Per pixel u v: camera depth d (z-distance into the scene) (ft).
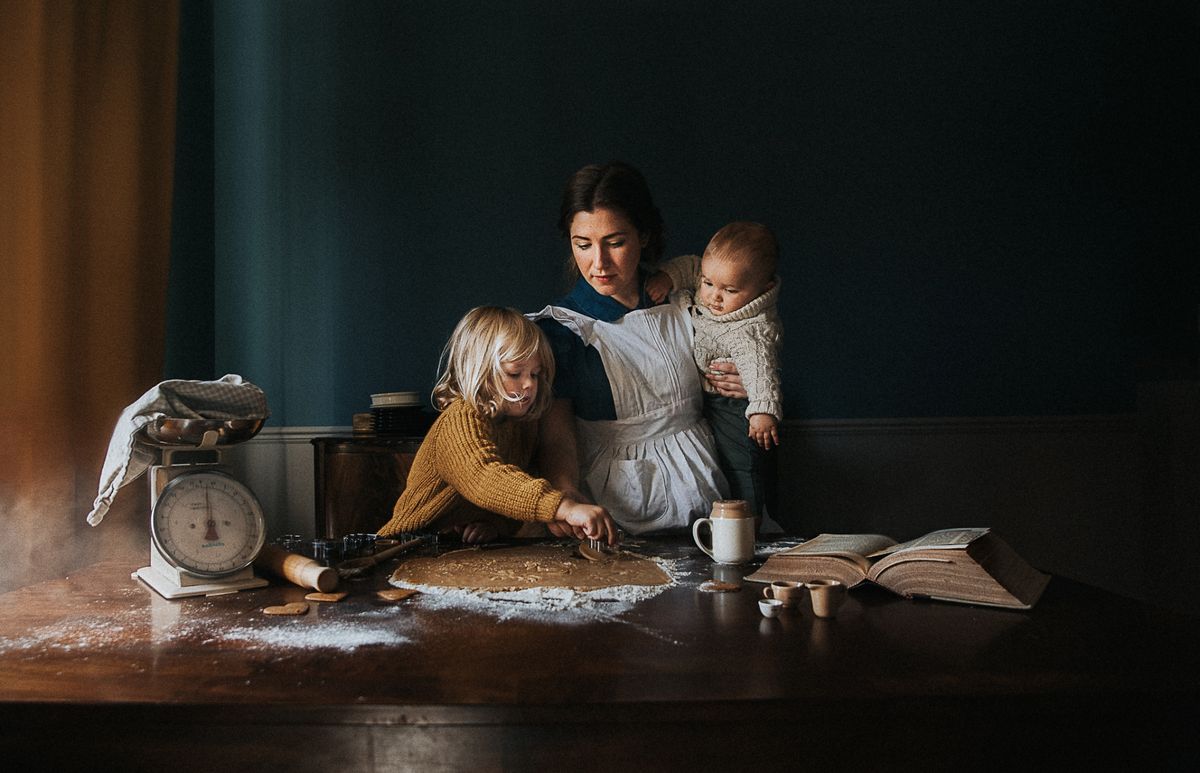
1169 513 12.08
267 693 3.16
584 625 4.07
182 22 11.28
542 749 3.08
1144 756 3.18
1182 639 3.81
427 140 12.31
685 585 4.96
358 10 12.37
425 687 3.21
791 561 5.03
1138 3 12.73
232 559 4.90
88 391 8.36
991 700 3.11
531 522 7.42
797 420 12.34
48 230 7.68
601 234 7.55
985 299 12.51
